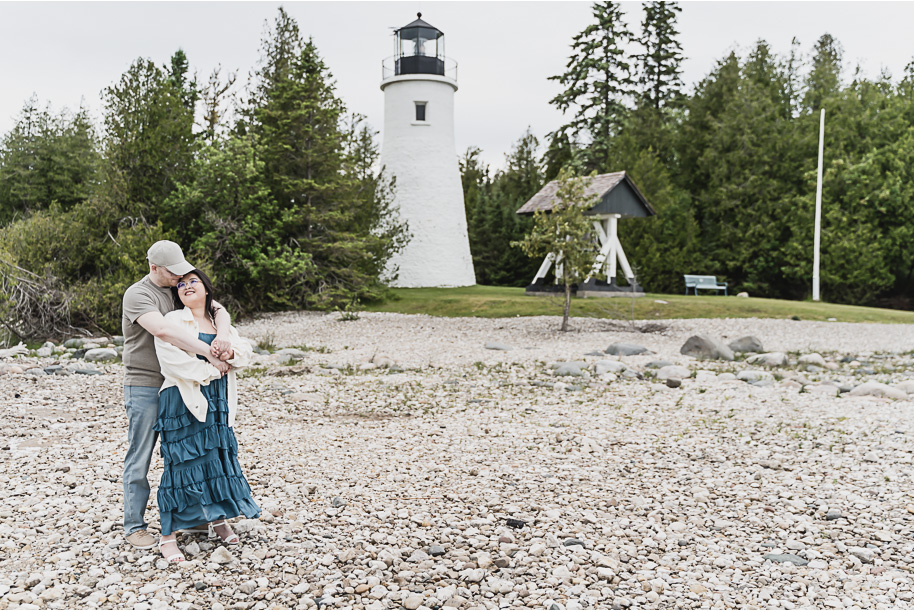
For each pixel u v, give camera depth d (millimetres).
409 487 5605
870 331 19250
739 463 6535
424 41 30891
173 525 3988
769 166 38031
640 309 22156
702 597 3775
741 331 19016
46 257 18344
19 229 18641
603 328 19188
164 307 4059
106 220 20109
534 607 3623
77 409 8266
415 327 19547
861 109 37969
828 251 34719
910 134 35500
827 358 15070
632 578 3998
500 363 13578
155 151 21828
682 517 5070
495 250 41312
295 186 23391
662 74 45156
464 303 23406
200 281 4117
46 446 6512
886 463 6469
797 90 43188
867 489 5703
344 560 4117
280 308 24062
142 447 4078
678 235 35938
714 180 38688
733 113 39219
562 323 19438
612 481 5918
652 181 34625
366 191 25531
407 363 13602
